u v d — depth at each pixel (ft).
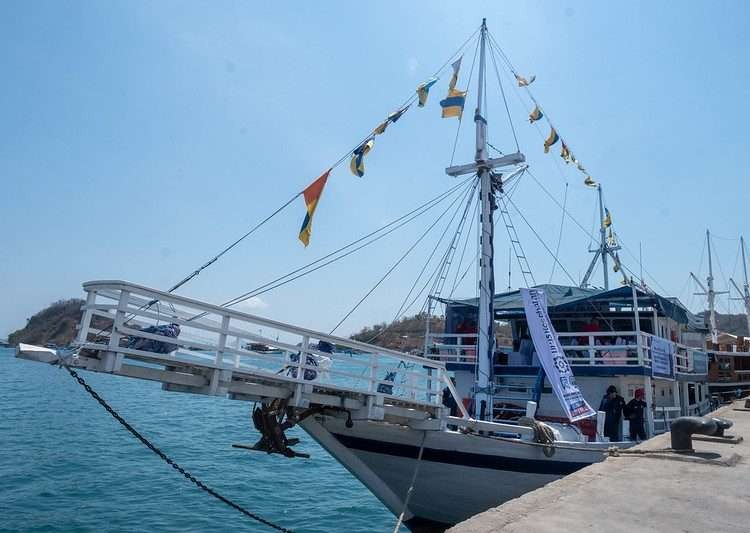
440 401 43.01
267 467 76.18
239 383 32.50
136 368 29.45
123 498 57.67
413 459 43.62
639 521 17.97
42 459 74.02
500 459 41.83
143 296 29.12
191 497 59.11
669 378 59.21
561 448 42.04
